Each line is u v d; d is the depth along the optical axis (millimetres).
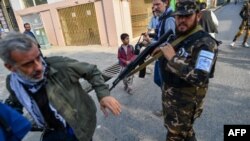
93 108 1660
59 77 1357
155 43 1961
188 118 1911
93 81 1508
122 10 9109
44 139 1617
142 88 4445
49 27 11148
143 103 3799
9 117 1076
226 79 4406
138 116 3398
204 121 3068
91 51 8977
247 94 3705
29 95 1347
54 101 1349
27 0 11492
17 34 1114
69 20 10414
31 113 1447
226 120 3039
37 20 11438
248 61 5348
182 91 1817
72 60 1435
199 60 1552
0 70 7516
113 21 8898
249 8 6199
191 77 1567
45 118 1441
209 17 5547
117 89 4488
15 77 1327
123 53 4012
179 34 1731
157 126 3094
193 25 1652
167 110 1999
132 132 3025
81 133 1512
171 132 2041
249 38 7805
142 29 11211
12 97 1476
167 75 1857
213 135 2775
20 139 1113
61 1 10023
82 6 9594
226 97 3674
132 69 2041
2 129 1043
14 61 1115
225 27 10875
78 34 10531
